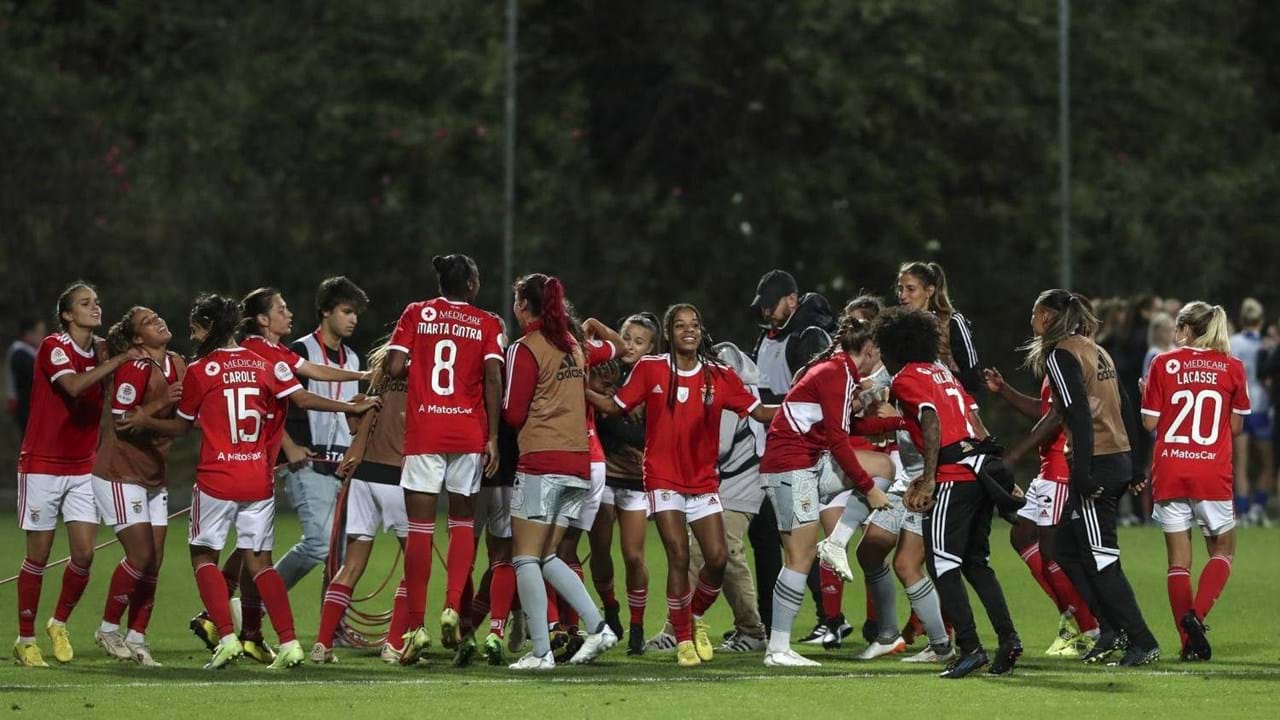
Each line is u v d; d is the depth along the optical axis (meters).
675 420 39.59
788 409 39.38
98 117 110.81
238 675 37.56
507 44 105.44
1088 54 114.19
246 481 38.31
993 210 113.12
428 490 39.16
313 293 110.25
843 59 109.94
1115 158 114.88
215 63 113.00
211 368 38.38
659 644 43.28
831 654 42.22
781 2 109.88
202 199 108.31
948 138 114.50
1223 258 115.94
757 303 46.41
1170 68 116.44
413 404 39.25
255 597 40.69
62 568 59.94
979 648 36.91
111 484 39.78
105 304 109.25
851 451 38.34
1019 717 31.56
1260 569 59.69
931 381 36.88
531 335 38.78
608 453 42.22
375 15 108.88
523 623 42.88
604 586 44.00
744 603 42.94
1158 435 41.50
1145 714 31.86
